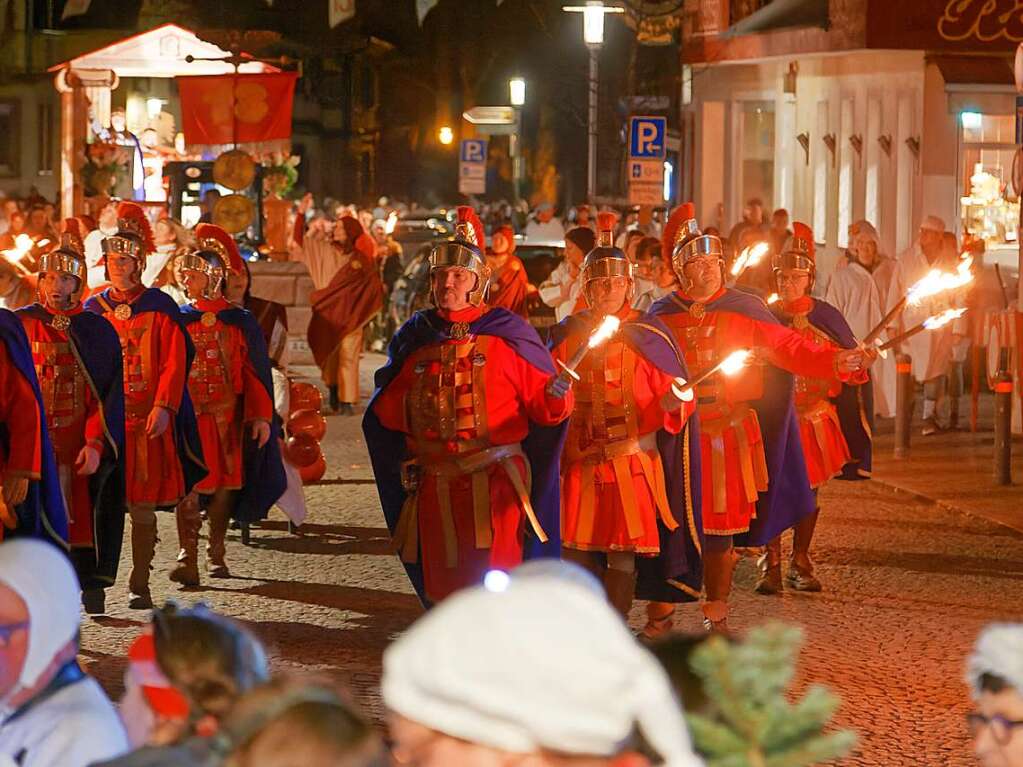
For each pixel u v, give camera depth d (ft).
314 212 164.55
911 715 32.65
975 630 40.14
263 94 104.99
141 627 40.42
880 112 98.84
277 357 52.24
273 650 37.88
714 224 120.37
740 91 119.55
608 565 35.76
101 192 133.49
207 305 45.91
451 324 33.60
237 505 46.47
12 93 240.53
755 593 44.52
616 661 9.25
